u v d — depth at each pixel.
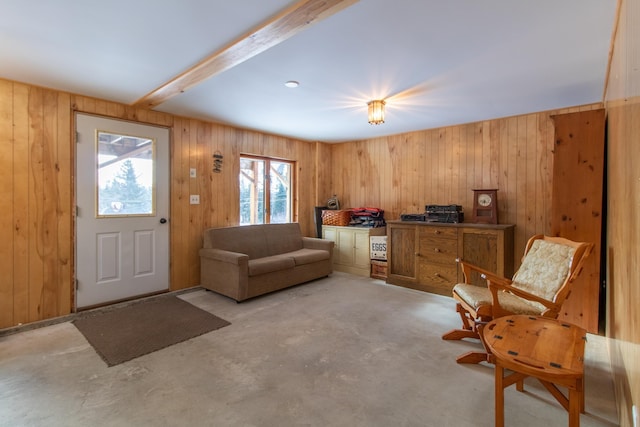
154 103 3.27
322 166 5.52
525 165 3.69
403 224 4.10
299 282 4.12
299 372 2.08
